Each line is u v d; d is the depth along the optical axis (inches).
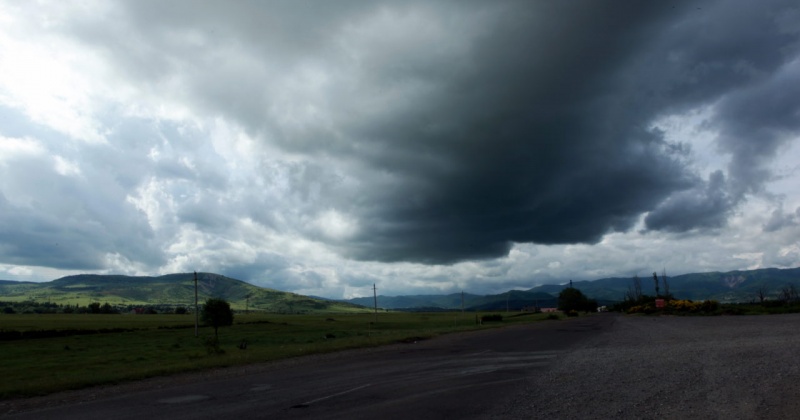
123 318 5482.3
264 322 3949.3
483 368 666.2
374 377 606.5
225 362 838.5
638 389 443.8
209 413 409.1
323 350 1035.3
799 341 832.3
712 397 394.0
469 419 351.3
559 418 341.1
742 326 1384.1
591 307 5659.5
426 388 504.7
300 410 406.6
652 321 2139.5
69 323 4205.2
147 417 403.5
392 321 3949.3
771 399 375.9
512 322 2906.0
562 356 794.2
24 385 626.8
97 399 516.1
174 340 2281.0
